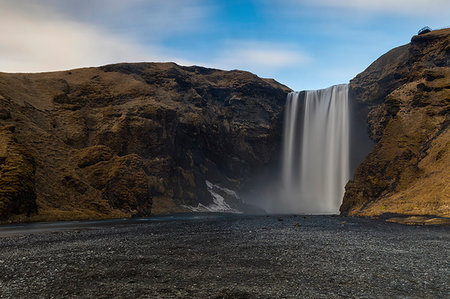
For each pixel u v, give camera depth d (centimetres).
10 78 7812
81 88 8788
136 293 1075
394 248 1923
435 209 3644
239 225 3456
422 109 5459
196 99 10050
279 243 2122
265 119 10806
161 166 8038
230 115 10700
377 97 8362
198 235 2578
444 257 1661
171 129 8581
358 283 1184
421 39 7056
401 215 3803
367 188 5081
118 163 6412
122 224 3778
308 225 3338
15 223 3912
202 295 1049
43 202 4828
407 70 7288
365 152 8856
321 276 1281
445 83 5562
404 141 5234
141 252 1809
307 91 10506
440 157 4441
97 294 1071
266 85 11156
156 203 7494
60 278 1272
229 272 1349
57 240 2344
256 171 10575
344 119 9269
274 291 1088
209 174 9806
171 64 11188
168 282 1204
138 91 9131
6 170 4228
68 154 6353
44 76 9006
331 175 9456
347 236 2461
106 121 8062
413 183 4522
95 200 5572
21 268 1444
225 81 11619
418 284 1172
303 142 10338
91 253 1788
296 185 10344
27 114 6806
